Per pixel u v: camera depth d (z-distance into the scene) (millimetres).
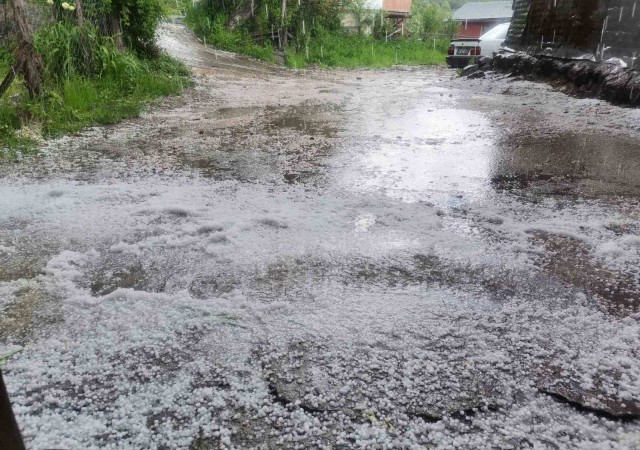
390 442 1304
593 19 7660
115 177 3584
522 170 3840
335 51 17547
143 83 7535
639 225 2750
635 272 2230
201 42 16062
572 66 7977
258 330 1786
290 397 1461
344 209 2955
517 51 10367
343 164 3975
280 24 16688
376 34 20922
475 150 4484
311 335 1756
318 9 17766
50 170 3746
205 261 2312
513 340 1735
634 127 5324
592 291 2076
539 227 2713
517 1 10719
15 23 5441
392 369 1581
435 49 20609
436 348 1689
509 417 1396
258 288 2080
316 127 5535
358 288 2084
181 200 3064
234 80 10125
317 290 2062
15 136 4570
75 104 5773
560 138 4938
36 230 2643
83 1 7762
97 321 1841
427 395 1476
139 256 2359
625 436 1332
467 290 2078
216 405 1424
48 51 6371
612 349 1693
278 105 7148
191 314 1883
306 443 1301
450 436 1329
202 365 1595
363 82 10828
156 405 1423
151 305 1937
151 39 9438
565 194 3295
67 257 2338
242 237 2547
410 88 9523
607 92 6793
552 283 2141
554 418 1395
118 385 1502
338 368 1585
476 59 12969
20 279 2145
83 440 1289
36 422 1345
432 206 3037
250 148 4504
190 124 5625
